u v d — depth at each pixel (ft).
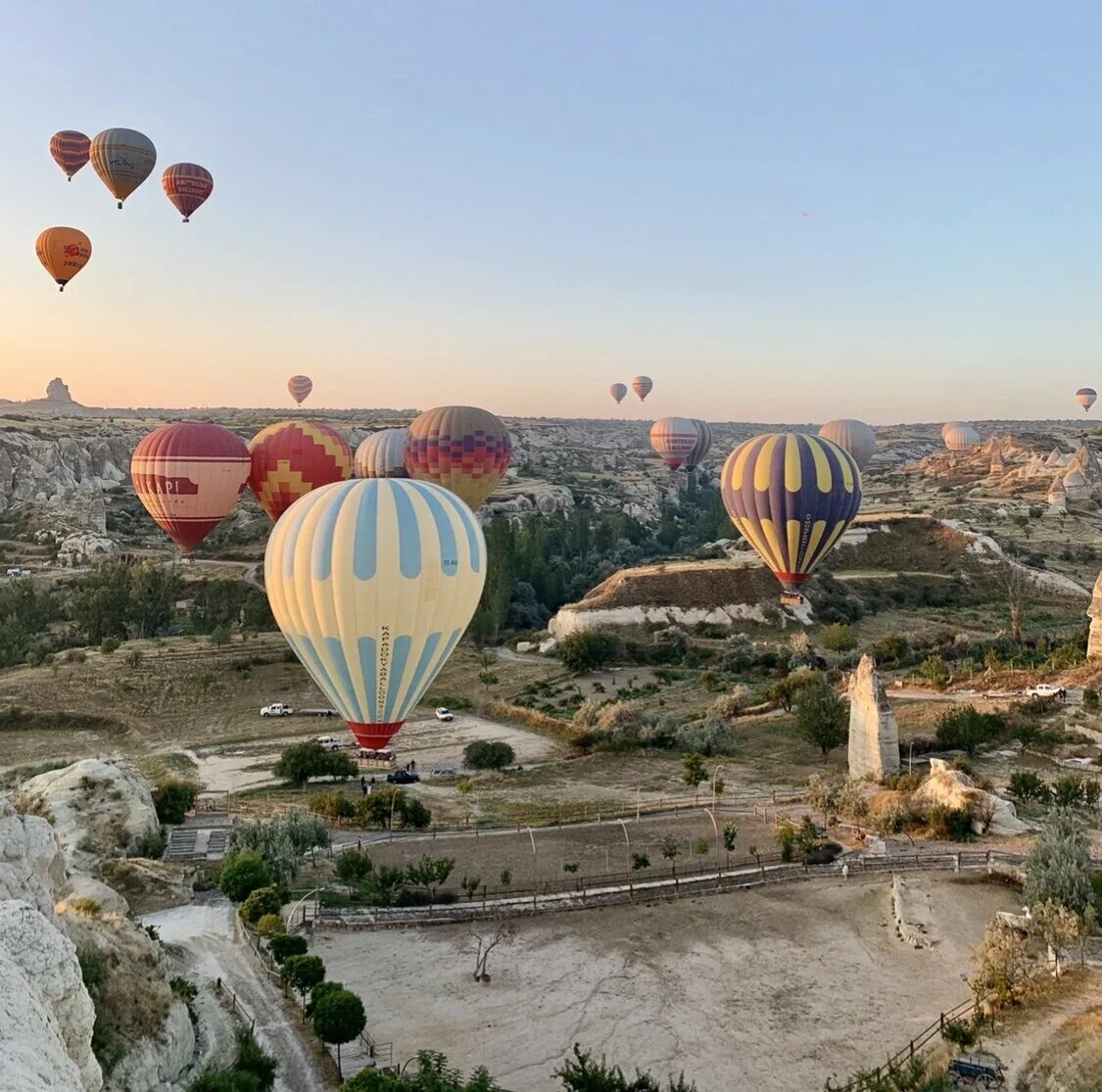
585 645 306.76
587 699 273.13
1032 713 206.59
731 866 136.87
